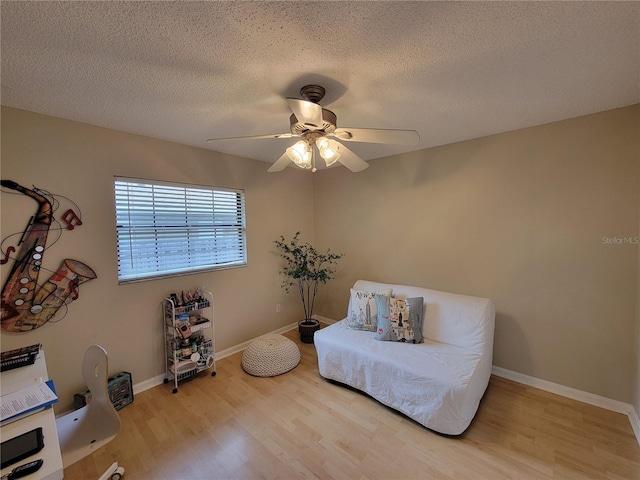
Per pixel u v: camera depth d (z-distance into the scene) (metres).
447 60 1.43
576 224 2.21
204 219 2.96
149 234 2.56
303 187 4.00
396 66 1.47
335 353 2.48
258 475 1.62
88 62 1.39
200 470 1.66
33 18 1.07
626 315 2.05
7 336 1.88
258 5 1.04
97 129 2.22
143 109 1.94
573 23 1.16
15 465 0.90
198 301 2.73
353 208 3.68
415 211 3.11
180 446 1.84
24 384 1.38
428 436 1.90
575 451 1.74
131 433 1.96
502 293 2.58
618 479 1.55
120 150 2.34
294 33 1.20
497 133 2.53
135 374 2.46
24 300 1.92
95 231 2.22
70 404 2.11
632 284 2.03
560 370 2.33
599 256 2.14
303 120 1.44
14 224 1.88
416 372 1.99
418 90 1.73
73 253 2.11
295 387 2.51
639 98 1.88
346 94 1.77
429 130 2.45
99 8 1.03
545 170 2.32
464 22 1.15
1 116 1.82
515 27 1.19
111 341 2.31
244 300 3.32
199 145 2.79
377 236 3.46
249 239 3.35
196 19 1.11
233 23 1.13
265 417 2.12
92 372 1.56
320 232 4.08
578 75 1.58
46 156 1.99
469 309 2.41
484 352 2.23
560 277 2.30
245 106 1.91
